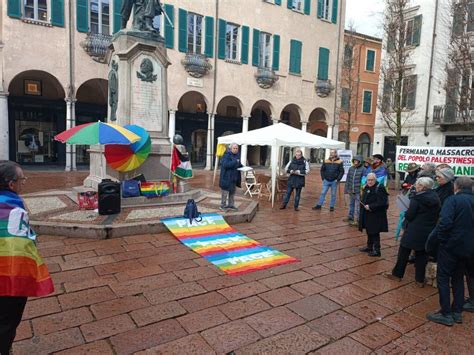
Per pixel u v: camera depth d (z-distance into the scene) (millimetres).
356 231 7137
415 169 6793
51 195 8766
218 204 8477
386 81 18594
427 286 4441
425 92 20172
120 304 3572
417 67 20500
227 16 20344
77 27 16281
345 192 8016
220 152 13570
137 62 8375
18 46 15148
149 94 8586
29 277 2232
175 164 8516
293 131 10344
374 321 3480
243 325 3271
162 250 5273
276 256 5293
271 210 9086
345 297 4004
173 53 18812
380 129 22594
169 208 7457
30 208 7137
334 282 4438
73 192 9016
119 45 8367
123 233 5832
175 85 18984
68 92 16344
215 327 3213
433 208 4234
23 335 2971
